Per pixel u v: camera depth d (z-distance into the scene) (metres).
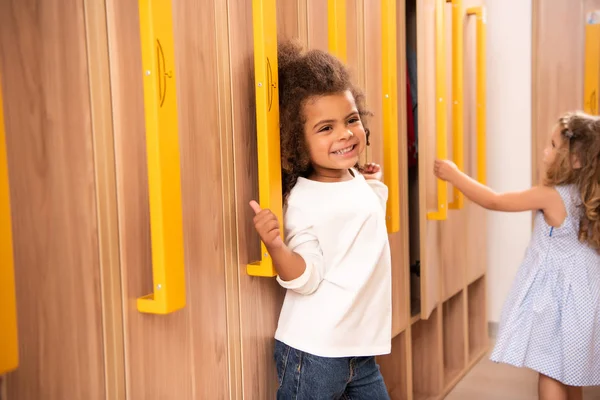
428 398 2.00
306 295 1.11
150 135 0.82
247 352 1.12
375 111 1.58
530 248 1.78
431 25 1.88
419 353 2.05
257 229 1.02
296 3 1.23
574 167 1.70
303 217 1.11
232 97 1.06
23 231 0.71
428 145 1.87
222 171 1.04
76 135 0.77
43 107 0.73
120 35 0.82
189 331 0.97
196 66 0.96
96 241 0.80
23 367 0.72
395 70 1.54
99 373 0.81
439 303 1.99
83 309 0.79
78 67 0.77
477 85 2.14
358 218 1.12
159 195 0.82
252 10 1.02
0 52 0.68
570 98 2.48
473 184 1.77
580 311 1.63
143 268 0.88
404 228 1.75
